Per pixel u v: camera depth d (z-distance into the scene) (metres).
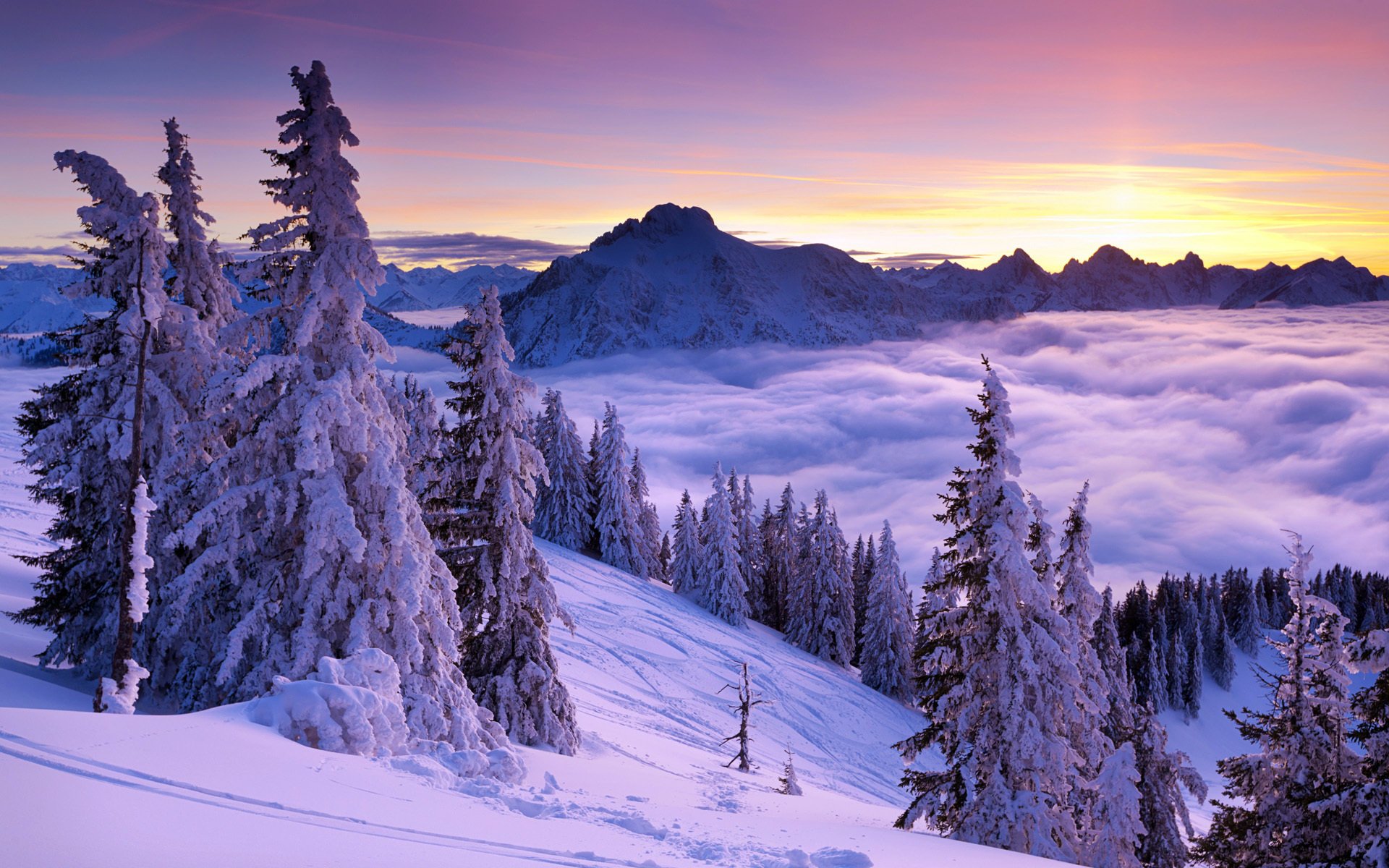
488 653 24.95
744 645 64.06
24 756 8.57
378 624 18.42
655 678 49.47
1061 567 27.75
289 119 18.86
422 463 24.77
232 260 19.73
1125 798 22.73
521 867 8.29
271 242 18.84
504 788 12.02
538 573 25.33
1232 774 20.62
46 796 7.70
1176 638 99.44
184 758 9.65
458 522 25.31
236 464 18.72
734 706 49.12
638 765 26.45
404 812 9.59
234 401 19.53
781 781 28.95
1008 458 20.16
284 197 18.88
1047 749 19.23
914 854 12.25
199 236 21.95
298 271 19.12
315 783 10.02
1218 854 20.58
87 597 20.34
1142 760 27.11
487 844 8.91
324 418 18.08
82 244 20.17
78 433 20.23
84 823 7.25
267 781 9.60
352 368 18.98
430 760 12.73
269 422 18.44
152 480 20.20
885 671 68.12
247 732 11.52
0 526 37.22
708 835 11.28
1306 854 18.45
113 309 21.42
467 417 25.34
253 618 17.89
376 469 18.52
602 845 9.66
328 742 12.52
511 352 25.22
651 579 81.75
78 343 20.70
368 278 19.36
